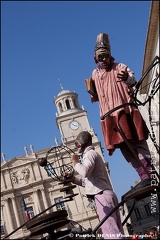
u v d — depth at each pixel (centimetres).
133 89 581
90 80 612
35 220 509
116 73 580
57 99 6994
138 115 552
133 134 550
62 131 6612
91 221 5647
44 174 6406
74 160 520
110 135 555
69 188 566
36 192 6328
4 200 6325
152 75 3216
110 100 570
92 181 509
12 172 6438
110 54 590
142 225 3922
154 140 568
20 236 6050
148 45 3784
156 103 3459
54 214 508
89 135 538
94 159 508
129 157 564
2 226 6231
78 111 6738
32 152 6500
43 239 533
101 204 498
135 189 525
